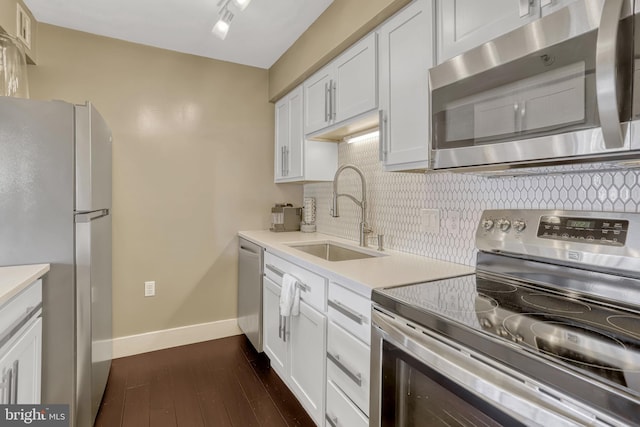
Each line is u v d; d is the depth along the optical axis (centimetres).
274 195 314
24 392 129
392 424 110
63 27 235
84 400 160
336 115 210
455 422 86
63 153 153
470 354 81
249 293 267
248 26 233
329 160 264
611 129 75
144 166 262
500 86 102
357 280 131
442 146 122
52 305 151
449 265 159
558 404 63
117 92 252
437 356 90
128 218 258
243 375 230
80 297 157
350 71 195
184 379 224
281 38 250
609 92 74
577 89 84
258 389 213
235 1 186
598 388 58
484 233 140
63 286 153
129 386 214
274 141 312
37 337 141
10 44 173
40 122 149
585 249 107
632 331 81
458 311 95
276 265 222
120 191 255
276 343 220
